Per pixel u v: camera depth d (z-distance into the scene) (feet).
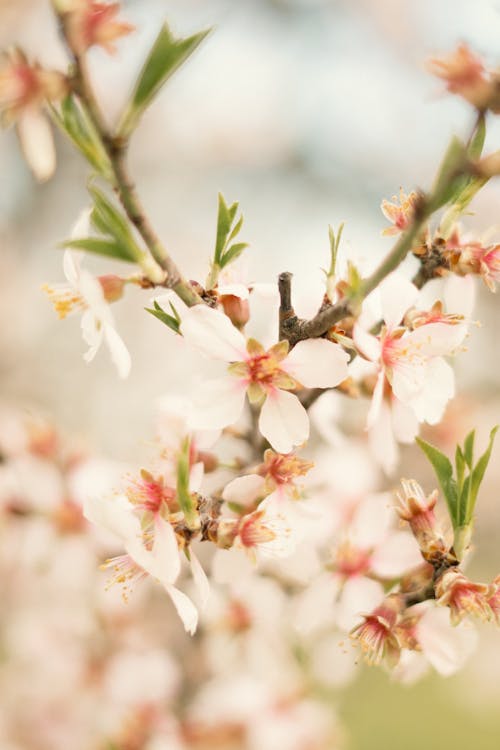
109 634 3.06
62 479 2.67
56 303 2.16
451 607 2.08
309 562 2.24
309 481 2.32
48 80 1.94
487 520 5.11
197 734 2.74
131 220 1.99
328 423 2.40
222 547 2.08
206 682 2.89
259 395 2.08
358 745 4.67
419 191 1.96
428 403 2.12
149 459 2.23
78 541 2.66
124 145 1.96
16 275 5.55
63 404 5.08
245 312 2.10
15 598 3.32
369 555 2.26
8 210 5.57
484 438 4.38
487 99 1.92
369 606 2.23
